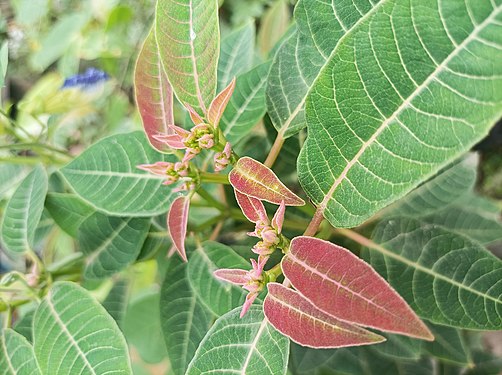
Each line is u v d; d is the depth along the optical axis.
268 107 0.21
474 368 0.32
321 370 0.30
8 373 0.23
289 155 0.25
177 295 0.25
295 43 0.21
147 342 0.32
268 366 0.17
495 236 0.30
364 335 0.15
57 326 0.21
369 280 0.14
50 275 0.25
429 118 0.13
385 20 0.13
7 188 0.31
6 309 0.25
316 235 0.21
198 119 0.18
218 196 0.27
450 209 0.30
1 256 0.39
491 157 0.51
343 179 0.16
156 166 0.19
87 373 0.20
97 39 0.58
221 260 0.22
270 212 0.25
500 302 0.20
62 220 0.26
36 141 0.30
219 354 0.18
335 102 0.15
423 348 0.27
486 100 0.12
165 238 0.26
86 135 0.51
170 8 0.18
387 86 0.14
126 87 0.60
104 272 0.25
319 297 0.15
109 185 0.22
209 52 0.18
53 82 0.53
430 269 0.21
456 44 0.12
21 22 0.62
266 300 0.17
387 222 0.22
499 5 0.12
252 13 0.61
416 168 0.14
